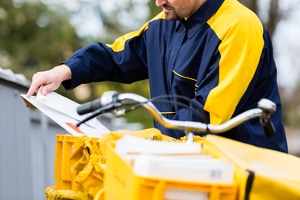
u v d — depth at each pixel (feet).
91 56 12.92
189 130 8.43
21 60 54.54
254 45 10.91
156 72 12.30
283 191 7.56
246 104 11.23
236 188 7.43
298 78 65.21
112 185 7.95
